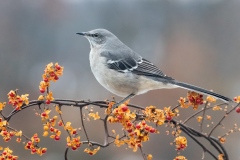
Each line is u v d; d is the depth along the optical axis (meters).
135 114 6.23
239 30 26.45
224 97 6.57
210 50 24.50
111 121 6.22
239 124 14.65
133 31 26.05
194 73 21.50
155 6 26.98
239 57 23.61
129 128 6.17
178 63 22.30
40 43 24.72
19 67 22.22
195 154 13.80
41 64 23.52
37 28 25.28
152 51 24.45
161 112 6.32
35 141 6.18
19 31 24.94
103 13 26.36
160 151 14.38
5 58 22.58
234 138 14.96
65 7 26.20
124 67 8.41
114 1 26.58
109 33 8.98
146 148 14.45
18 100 6.11
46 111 6.15
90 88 20.64
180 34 25.91
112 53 8.55
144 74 8.40
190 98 6.72
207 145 13.81
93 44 8.95
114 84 8.48
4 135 6.06
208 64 22.67
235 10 27.23
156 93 16.20
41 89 6.20
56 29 25.48
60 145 14.93
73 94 19.98
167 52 23.86
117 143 6.17
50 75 6.20
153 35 25.91
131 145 6.12
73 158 14.73
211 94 6.63
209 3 27.62
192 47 24.14
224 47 25.02
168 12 26.98
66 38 25.23
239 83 21.20
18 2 25.53
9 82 20.80
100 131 14.84
